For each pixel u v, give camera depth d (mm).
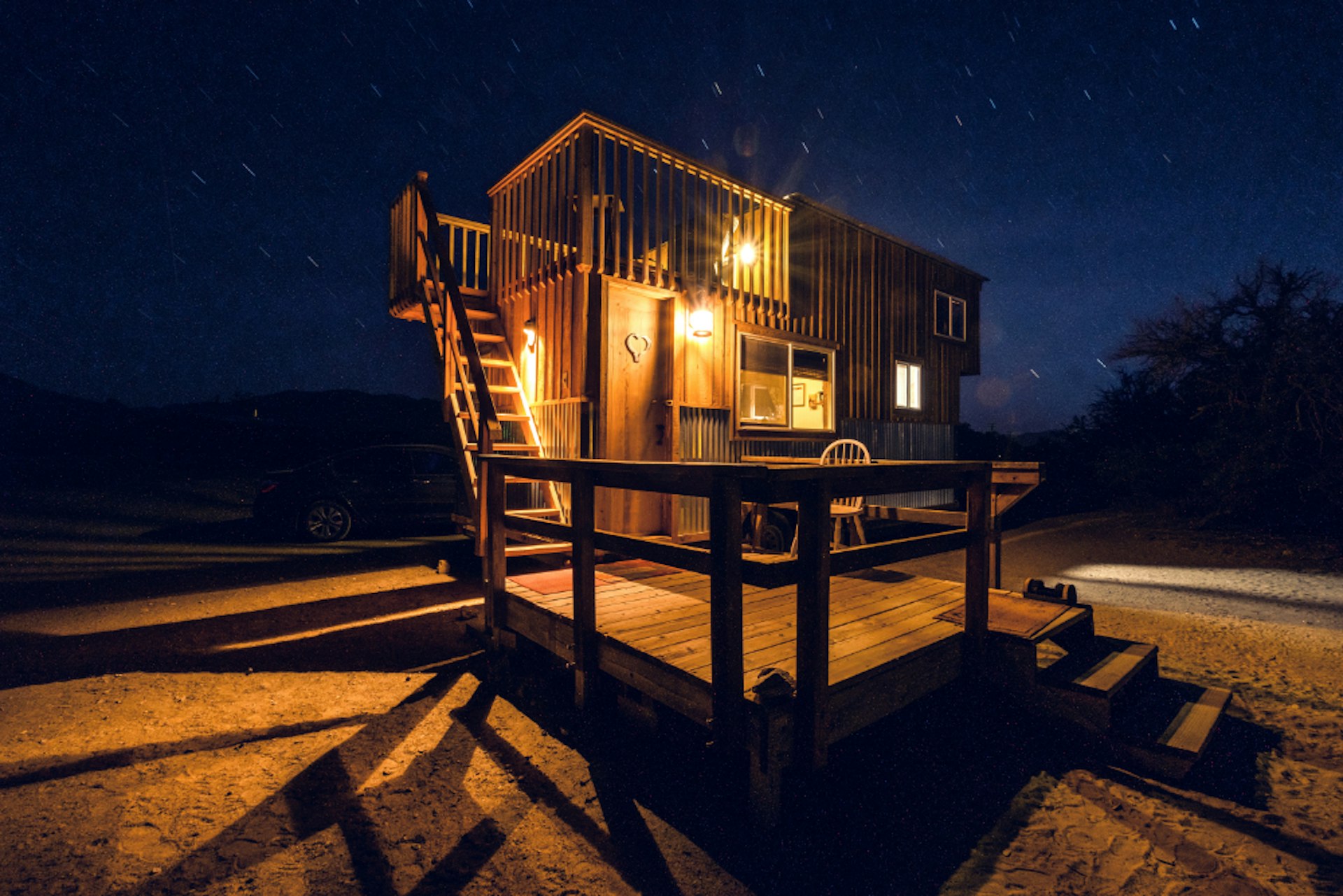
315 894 1902
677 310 6316
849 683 2404
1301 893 1933
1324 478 8547
